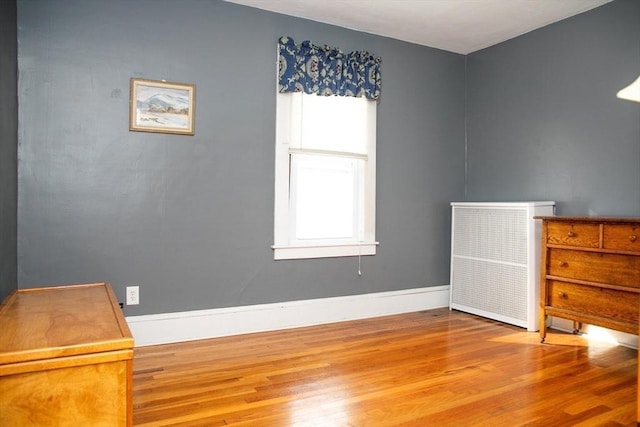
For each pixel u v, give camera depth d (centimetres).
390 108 375
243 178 312
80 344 117
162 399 204
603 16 308
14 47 239
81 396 117
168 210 289
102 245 272
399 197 381
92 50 267
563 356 267
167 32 287
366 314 363
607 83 305
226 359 259
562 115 335
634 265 245
